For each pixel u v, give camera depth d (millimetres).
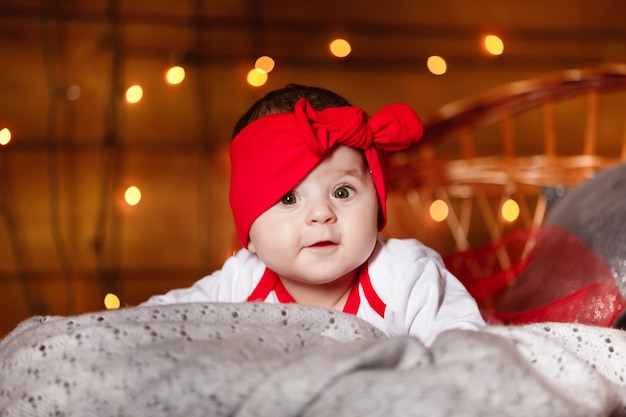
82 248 2975
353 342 854
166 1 2998
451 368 784
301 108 1122
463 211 3049
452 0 3166
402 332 1195
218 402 801
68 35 2941
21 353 902
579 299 1524
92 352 876
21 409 859
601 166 2350
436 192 2879
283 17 3072
